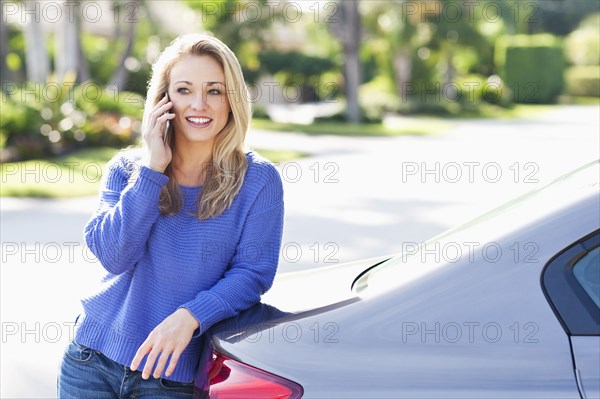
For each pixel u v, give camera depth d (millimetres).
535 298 2953
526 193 3691
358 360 3008
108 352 3832
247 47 52656
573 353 2854
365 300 3189
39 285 10797
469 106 62438
